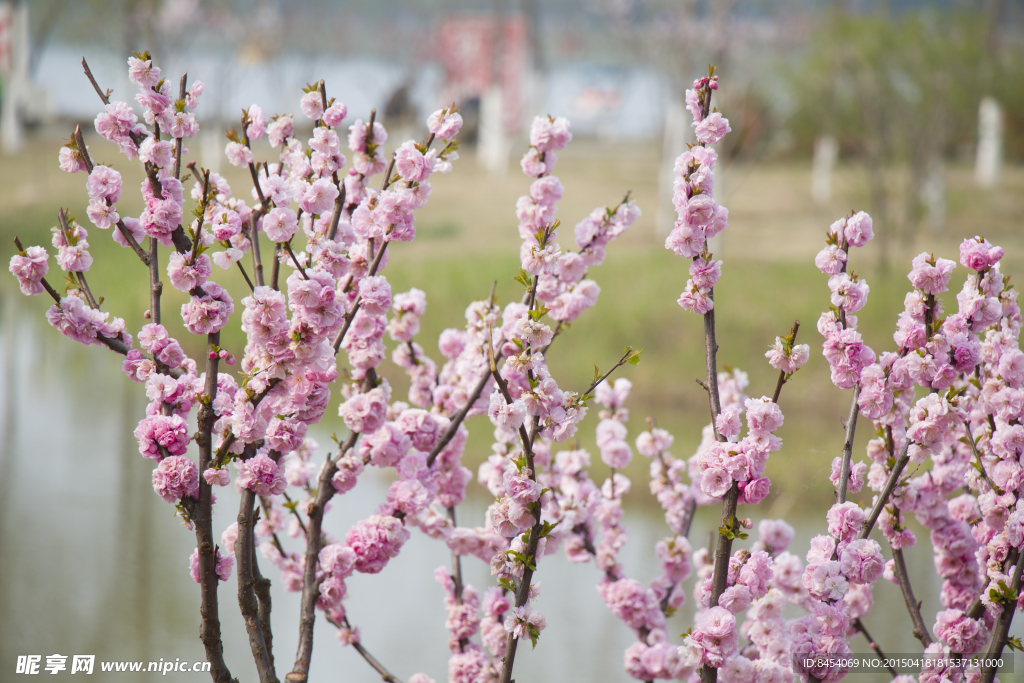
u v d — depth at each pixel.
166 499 2.04
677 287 9.02
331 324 1.98
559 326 2.23
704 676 2.07
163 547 4.51
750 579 2.12
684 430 6.40
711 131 2.09
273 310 1.97
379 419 2.15
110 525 4.76
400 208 2.09
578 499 2.35
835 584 2.07
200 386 2.07
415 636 3.65
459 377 2.37
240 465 2.04
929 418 2.08
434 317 7.91
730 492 2.05
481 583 4.08
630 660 2.32
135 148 2.06
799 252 11.76
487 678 2.28
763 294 8.74
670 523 2.41
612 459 2.39
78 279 2.08
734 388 2.42
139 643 3.52
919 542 4.45
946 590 2.26
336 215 2.13
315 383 2.05
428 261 9.85
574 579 4.34
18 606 3.76
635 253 11.18
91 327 2.05
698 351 7.61
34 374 7.80
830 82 11.68
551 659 3.45
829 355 2.12
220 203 2.14
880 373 2.11
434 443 2.24
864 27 11.23
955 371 2.10
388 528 2.16
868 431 6.08
